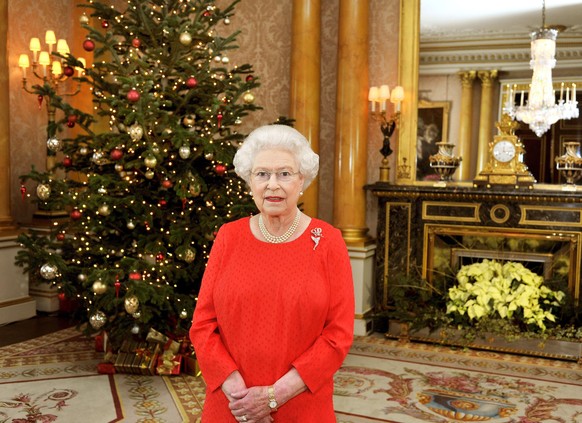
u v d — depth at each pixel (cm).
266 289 194
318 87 599
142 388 412
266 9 629
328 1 607
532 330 512
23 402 382
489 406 393
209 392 201
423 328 544
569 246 538
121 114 390
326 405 198
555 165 532
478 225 550
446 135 566
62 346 509
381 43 589
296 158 199
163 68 430
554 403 400
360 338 560
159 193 448
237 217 430
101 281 390
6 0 570
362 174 587
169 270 420
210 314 205
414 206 570
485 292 530
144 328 435
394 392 416
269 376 192
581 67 525
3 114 576
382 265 584
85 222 433
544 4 532
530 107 539
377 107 593
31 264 421
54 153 448
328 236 201
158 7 466
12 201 634
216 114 434
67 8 688
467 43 556
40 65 653
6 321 579
